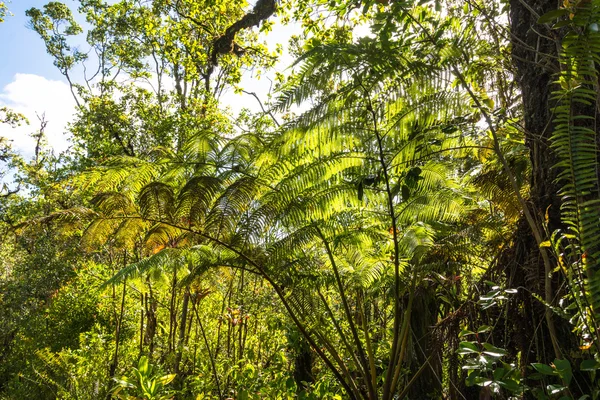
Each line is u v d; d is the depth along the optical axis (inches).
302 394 133.4
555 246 66.2
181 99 489.1
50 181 438.6
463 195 111.7
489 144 105.8
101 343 215.3
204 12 373.4
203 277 135.6
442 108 99.7
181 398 166.1
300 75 102.1
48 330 300.2
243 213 120.0
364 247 130.8
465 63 94.0
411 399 131.8
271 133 115.2
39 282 396.5
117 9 475.2
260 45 358.9
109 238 127.1
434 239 117.6
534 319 81.7
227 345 225.1
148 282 179.0
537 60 84.3
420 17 100.9
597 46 58.6
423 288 125.3
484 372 74.2
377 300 184.2
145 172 127.5
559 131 62.4
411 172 97.7
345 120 104.1
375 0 99.3
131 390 136.9
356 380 152.6
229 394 176.4
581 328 65.2
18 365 307.7
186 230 118.6
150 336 229.0
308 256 137.6
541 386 79.1
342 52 93.6
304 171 119.3
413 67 93.6
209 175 124.7
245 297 208.7
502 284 90.9
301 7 263.1
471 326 94.3
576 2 60.3
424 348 130.9
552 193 81.2
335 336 168.9
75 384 196.2
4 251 486.3
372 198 122.3
